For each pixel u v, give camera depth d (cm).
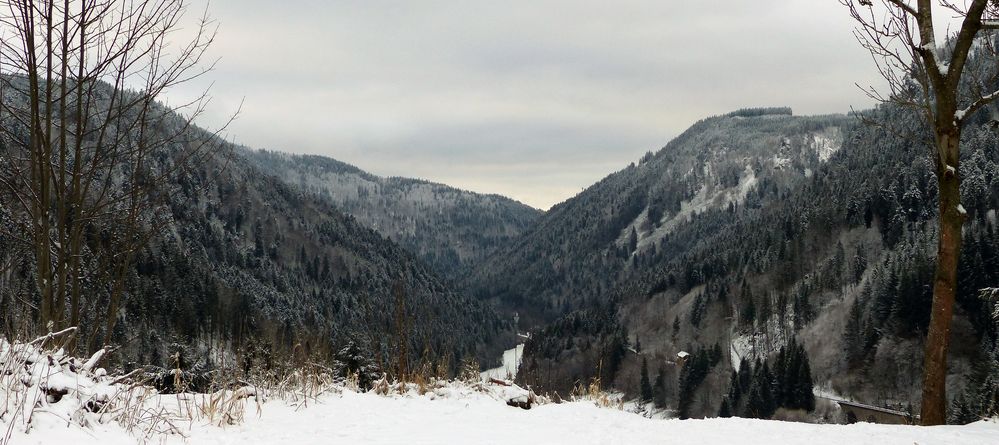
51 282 636
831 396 7800
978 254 6762
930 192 10175
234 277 10900
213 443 579
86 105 674
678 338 11294
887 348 7781
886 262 9012
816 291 10050
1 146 634
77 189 661
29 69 619
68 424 463
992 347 6119
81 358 627
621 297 13988
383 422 733
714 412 8594
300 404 826
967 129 10312
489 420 756
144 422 559
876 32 861
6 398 447
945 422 795
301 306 11494
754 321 10294
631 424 698
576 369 10162
